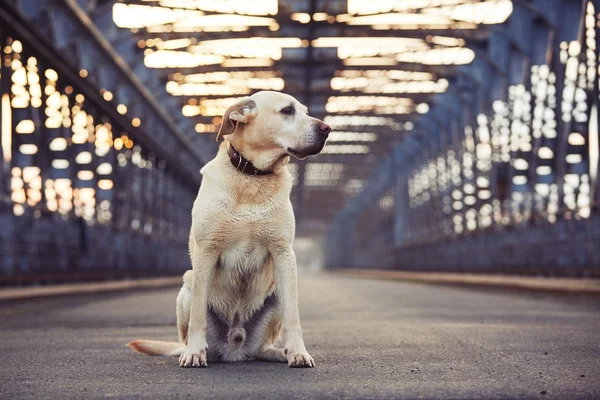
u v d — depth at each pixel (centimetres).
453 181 3850
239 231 496
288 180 511
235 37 2519
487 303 1332
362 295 1748
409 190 5112
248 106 493
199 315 506
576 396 374
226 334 529
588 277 1712
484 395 381
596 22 1620
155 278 3362
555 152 2308
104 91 2436
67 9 1958
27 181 1736
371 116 3831
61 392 406
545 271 2088
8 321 970
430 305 1289
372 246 7194
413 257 4819
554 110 2272
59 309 1226
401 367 495
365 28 2486
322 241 13925
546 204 2302
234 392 398
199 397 385
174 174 4000
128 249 2744
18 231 1555
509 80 2594
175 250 4122
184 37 2497
